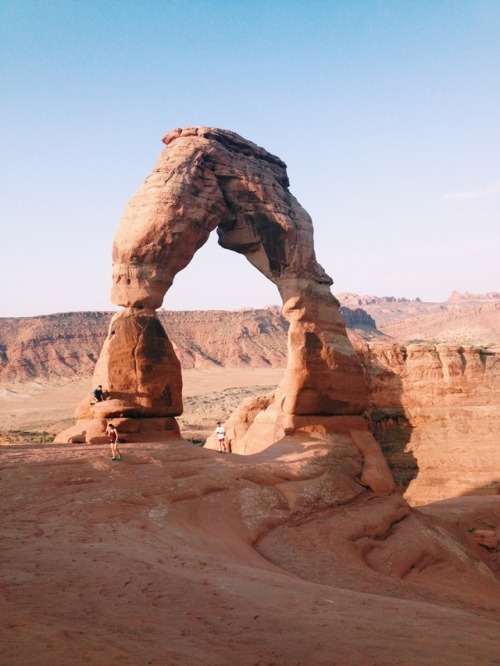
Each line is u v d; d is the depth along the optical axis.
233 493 19.95
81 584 8.37
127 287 25.09
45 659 5.00
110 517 14.60
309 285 29.53
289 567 16.20
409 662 6.29
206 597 8.41
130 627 6.70
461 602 16.05
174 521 16.00
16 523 12.98
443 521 25.81
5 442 51.47
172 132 28.52
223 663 5.82
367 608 9.26
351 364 29.81
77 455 18.62
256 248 29.50
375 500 25.11
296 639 6.79
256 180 29.00
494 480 32.34
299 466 24.34
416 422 35.44
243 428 37.25
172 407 25.27
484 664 6.51
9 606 6.91
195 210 26.05
